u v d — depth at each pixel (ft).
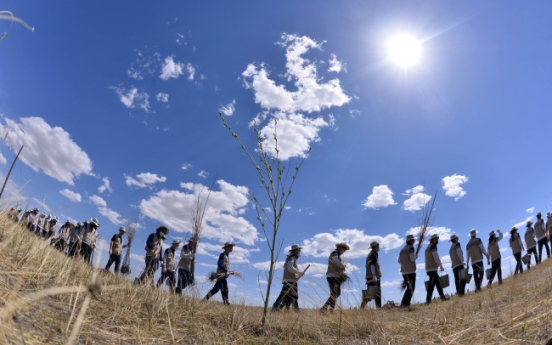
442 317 16.42
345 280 20.11
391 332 14.39
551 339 7.36
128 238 27.55
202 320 13.24
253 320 14.52
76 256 14.06
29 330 6.62
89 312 9.32
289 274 20.35
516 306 14.66
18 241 11.01
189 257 23.81
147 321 10.68
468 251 35.27
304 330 14.38
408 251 28.81
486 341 10.50
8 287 7.98
